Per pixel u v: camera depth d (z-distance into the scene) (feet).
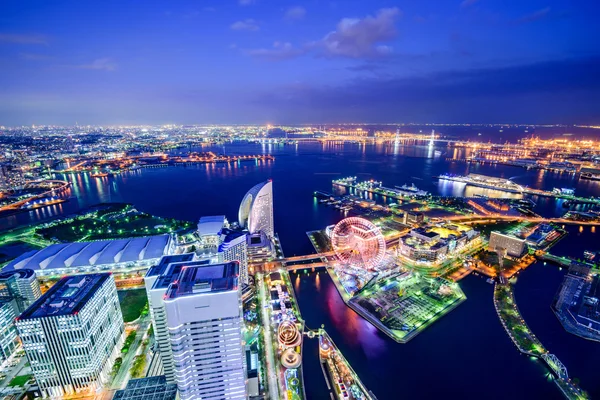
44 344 560.20
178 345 436.76
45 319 547.49
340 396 599.16
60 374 581.94
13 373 648.38
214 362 459.32
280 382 632.38
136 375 636.89
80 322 559.38
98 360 609.01
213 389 472.44
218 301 431.02
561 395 602.85
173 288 444.14
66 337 562.66
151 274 617.21
